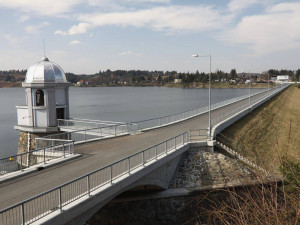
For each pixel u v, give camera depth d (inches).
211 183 917.8
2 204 466.0
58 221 426.0
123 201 785.6
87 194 497.4
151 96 7258.9
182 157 939.3
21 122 1350.9
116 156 764.0
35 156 781.3
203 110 1916.8
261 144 1379.2
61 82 1323.8
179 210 820.6
